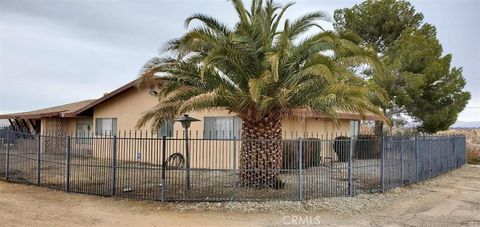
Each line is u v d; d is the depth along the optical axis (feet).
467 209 32.58
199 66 35.53
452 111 86.17
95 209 29.94
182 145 53.62
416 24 93.45
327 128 67.00
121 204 31.45
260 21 33.81
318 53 34.06
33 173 42.37
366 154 38.06
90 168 40.24
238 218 27.61
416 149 46.37
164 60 35.65
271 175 34.99
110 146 41.73
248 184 35.09
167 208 30.14
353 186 36.91
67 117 80.38
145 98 63.82
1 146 46.16
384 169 39.37
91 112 74.95
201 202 31.48
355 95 32.96
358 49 32.96
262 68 34.37
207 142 50.44
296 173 34.94
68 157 37.58
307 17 35.58
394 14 92.22
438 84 85.25
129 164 39.63
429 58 82.38
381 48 95.25
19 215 27.76
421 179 47.47
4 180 42.70
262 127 36.35
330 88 33.37
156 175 38.75
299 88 34.76
